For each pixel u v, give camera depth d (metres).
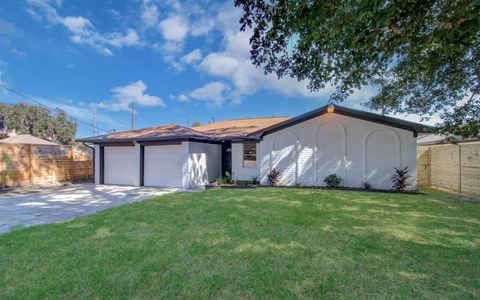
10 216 6.88
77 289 2.97
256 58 4.69
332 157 12.17
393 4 2.90
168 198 9.20
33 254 4.00
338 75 5.02
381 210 6.97
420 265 3.57
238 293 2.89
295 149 12.84
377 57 3.91
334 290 2.94
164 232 5.10
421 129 10.63
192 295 2.86
